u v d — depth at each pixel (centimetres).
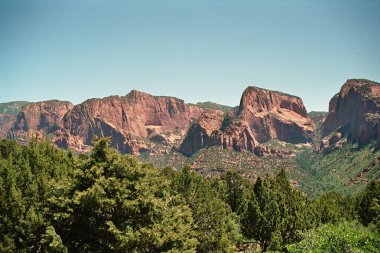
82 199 1970
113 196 2050
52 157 3091
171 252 2138
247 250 5322
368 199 5981
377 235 2847
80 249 2103
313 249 2670
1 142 3145
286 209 4369
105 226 2011
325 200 7150
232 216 6512
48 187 2309
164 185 3091
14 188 2225
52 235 1902
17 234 2159
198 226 3916
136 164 2283
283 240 4122
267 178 6384
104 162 2180
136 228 2127
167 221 2444
